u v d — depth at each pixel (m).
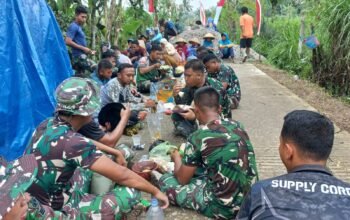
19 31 3.96
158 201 2.72
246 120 5.72
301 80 9.18
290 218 1.36
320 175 1.50
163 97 5.57
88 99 2.35
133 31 11.39
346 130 5.38
